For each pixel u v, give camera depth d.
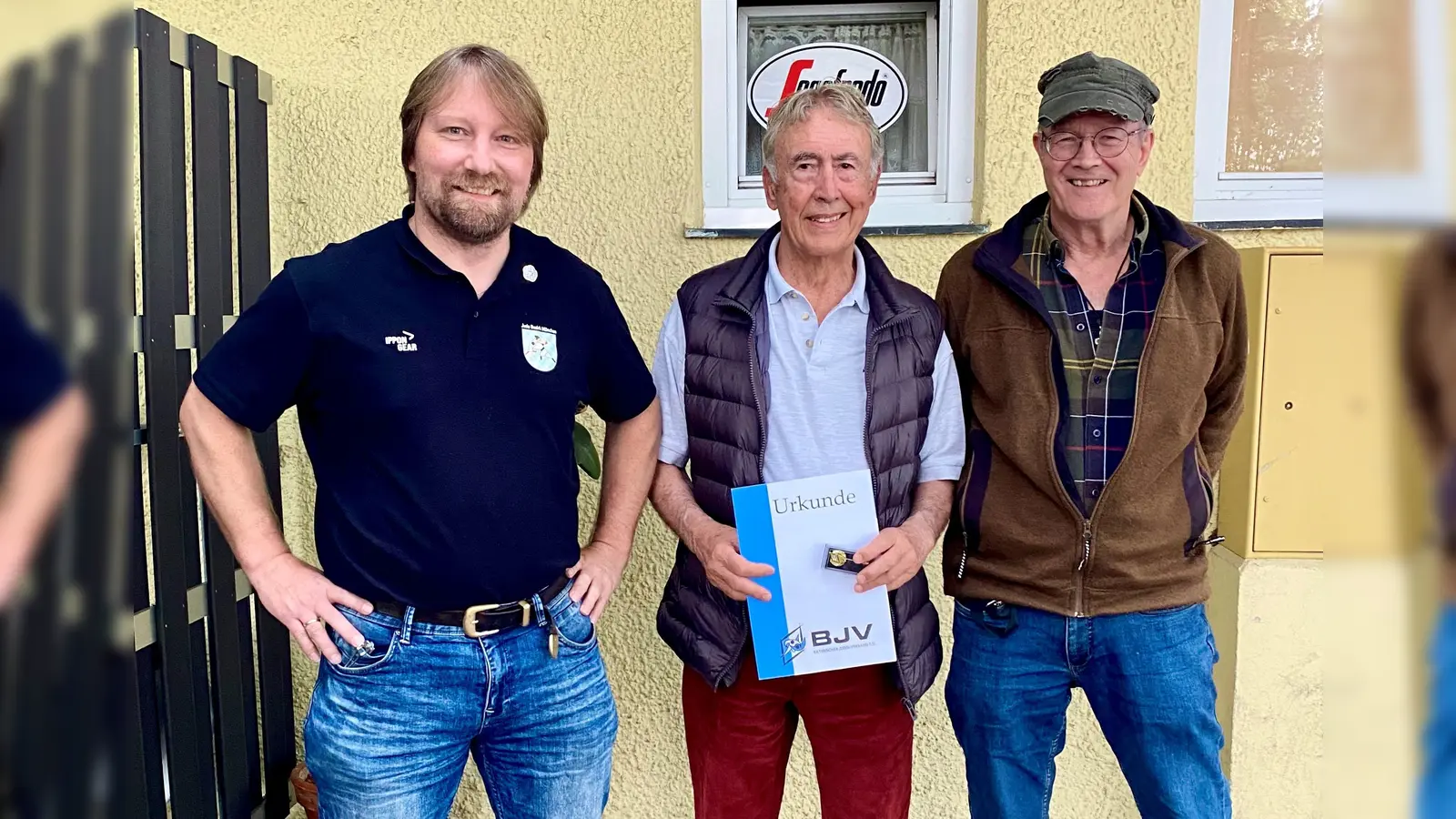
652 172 2.15
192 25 2.20
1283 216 2.15
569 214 2.18
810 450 1.61
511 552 1.40
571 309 1.51
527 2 2.13
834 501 1.57
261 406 1.36
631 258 2.18
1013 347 1.62
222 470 1.36
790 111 1.58
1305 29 2.12
